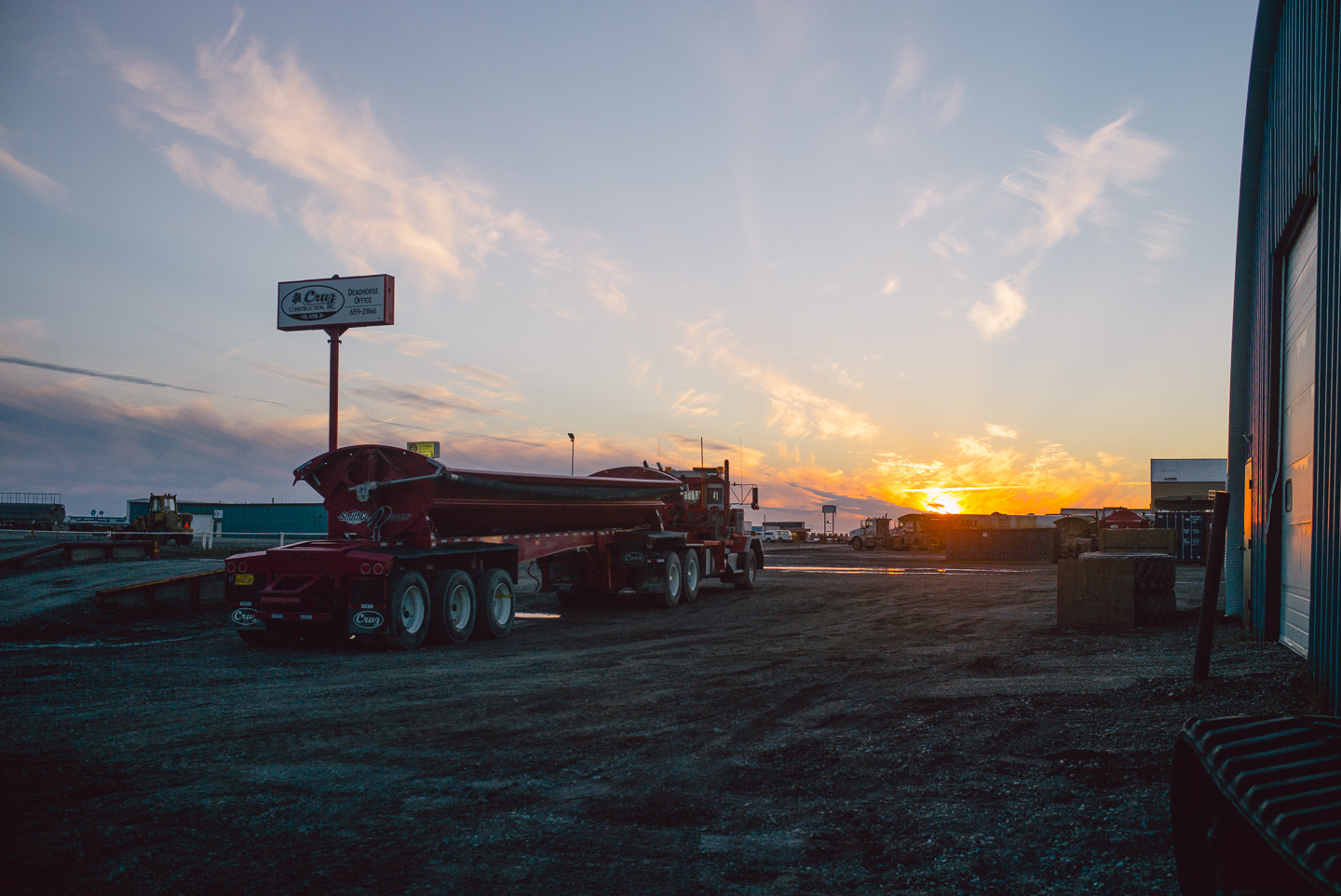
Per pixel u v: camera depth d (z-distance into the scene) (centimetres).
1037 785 490
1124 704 671
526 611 1661
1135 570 1254
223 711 740
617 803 482
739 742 615
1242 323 1229
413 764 567
